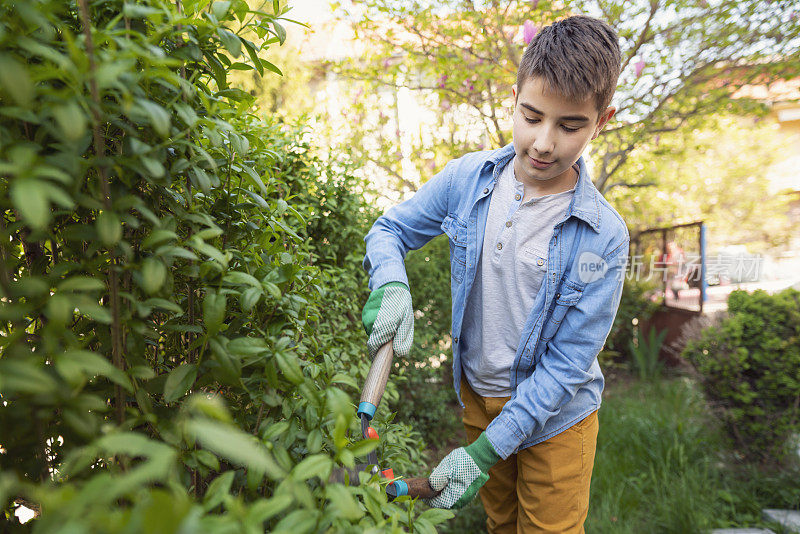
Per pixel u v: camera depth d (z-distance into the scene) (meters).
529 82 1.05
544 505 1.33
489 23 3.27
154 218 0.58
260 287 0.69
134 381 0.63
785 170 6.67
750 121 5.69
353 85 4.14
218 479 0.49
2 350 0.61
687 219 5.78
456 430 3.23
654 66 3.29
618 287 1.25
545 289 1.26
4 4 0.49
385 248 1.31
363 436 0.93
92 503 0.33
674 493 2.24
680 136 4.09
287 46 4.72
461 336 1.47
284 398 0.75
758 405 2.55
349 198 2.33
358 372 1.50
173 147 0.68
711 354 2.70
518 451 1.38
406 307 1.17
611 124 3.57
